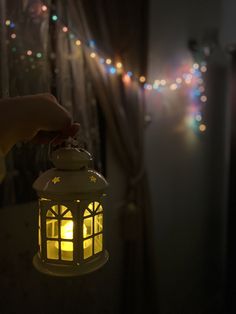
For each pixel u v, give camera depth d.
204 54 1.17
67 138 0.27
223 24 1.23
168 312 0.95
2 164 0.25
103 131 0.80
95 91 0.75
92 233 0.26
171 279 1.08
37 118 0.25
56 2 0.59
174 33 1.05
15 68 0.54
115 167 0.86
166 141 1.04
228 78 1.26
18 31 0.55
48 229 0.26
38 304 0.65
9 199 0.60
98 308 0.75
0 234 0.61
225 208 1.30
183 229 1.14
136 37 0.84
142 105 0.88
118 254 0.86
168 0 1.01
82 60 0.69
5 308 0.62
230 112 1.11
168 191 1.06
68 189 0.24
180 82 1.08
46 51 0.57
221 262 1.31
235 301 1.10
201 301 1.18
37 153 0.57
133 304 0.85
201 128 1.19
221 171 1.29
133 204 0.86
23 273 0.62
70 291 0.68
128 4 0.81
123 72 0.80
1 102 0.25
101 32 0.73
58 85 0.60
